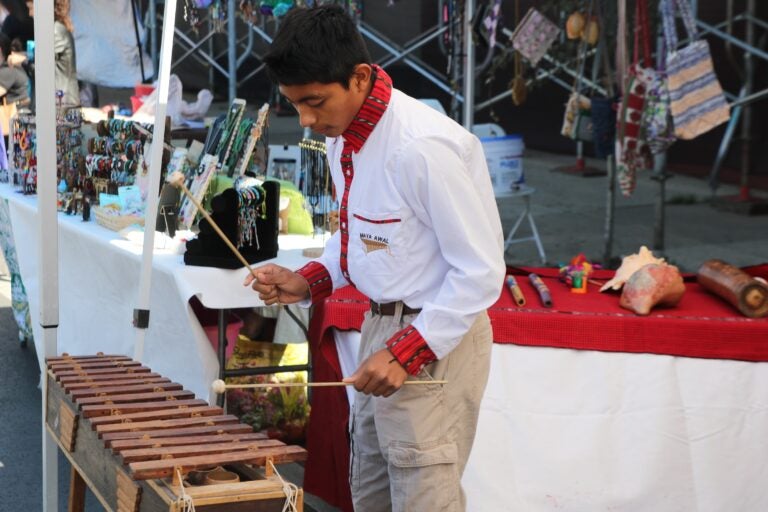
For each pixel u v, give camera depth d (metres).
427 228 2.09
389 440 2.19
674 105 4.87
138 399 2.46
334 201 3.82
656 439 3.06
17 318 5.38
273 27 10.78
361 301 3.21
